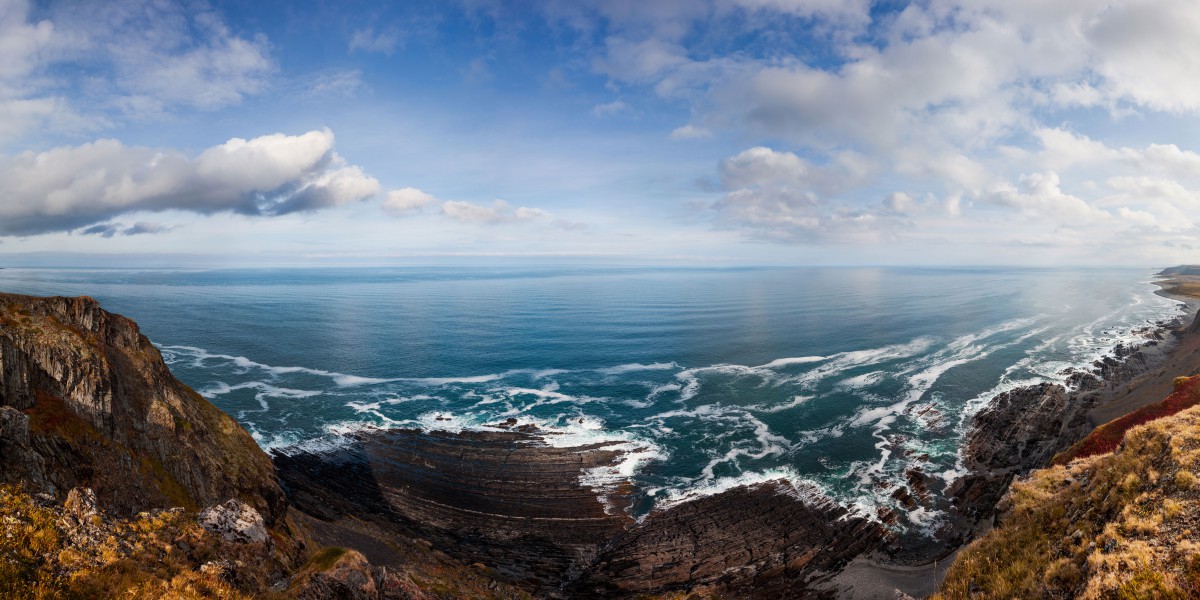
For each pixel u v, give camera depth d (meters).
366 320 155.62
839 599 31.83
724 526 41.53
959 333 127.31
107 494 23.30
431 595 27.75
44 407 23.62
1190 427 20.19
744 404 72.12
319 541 33.78
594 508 45.25
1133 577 14.23
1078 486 22.70
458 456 55.25
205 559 17.61
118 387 28.88
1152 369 79.50
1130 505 17.55
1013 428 59.19
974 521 40.53
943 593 20.95
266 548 20.64
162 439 29.11
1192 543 14.43
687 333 129.38
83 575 13.47
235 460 33.22
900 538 39.03
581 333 130.50
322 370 92.44
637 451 56.41
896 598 30.88
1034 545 20.36
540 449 57.09
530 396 76.88
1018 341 115.56
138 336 33.88
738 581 34.66
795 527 40.91
